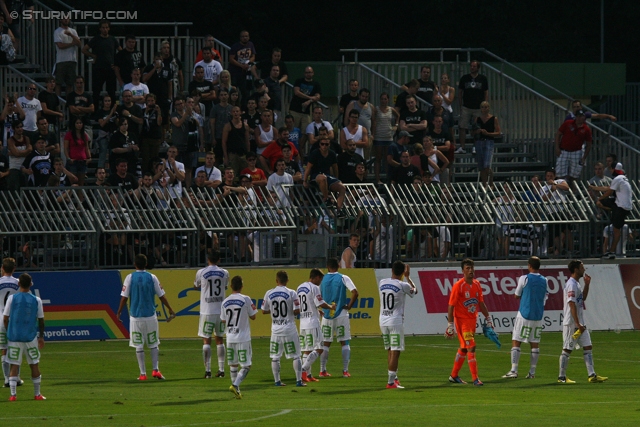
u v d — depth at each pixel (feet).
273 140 311.88
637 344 262.26
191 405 163.84
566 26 539.29
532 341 201.77
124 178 275.59
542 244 293.02
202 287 201.46
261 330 267.80
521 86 364.17
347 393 179.93
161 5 485.56
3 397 172.76
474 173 344.49
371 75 361.10
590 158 341.62
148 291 196.95
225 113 309.83
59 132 306.35
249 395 176.86
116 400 169.07
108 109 303.07
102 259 264.11
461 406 163.63
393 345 186.39
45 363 219.82
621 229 296.30
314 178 287.69
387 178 309.22
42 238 261.03
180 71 335.47
